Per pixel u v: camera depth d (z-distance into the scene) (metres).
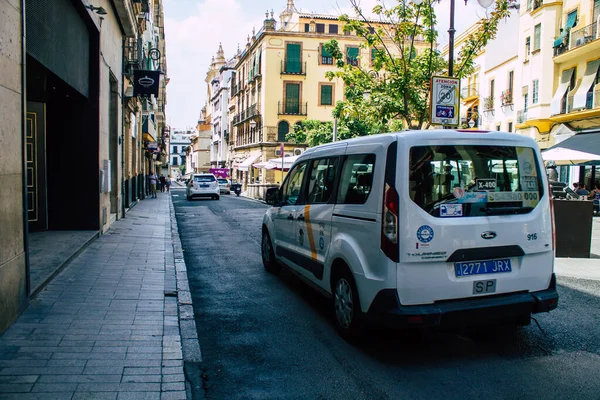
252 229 15.31
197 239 13.06
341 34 47.59
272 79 47.59
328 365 4.53
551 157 16.97
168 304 6.15
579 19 25.94
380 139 4.85
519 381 4.18
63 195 11.30
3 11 4.73
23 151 5.43
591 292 7.26
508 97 33.03
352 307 4.96
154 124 44.00
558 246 10.06
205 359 4.68
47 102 11.08
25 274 5.58
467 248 4.55
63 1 8.62
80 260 8.65
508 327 5.58
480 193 4.65
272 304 6.63
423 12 13.26
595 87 24.73
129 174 21.25
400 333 5.38
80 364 4.22
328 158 6.08
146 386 3.86
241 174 59.72
